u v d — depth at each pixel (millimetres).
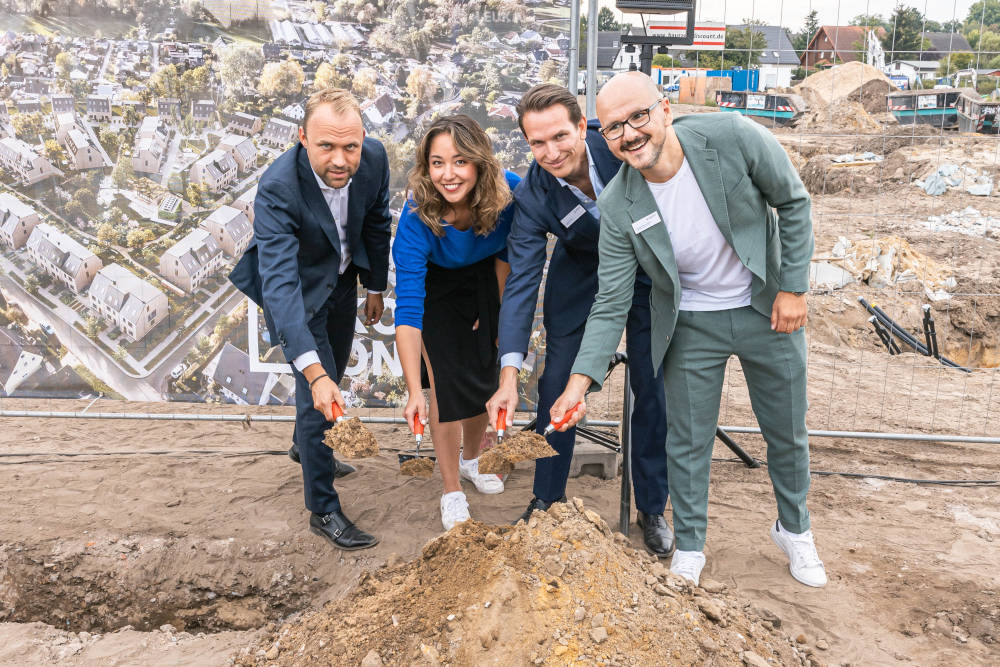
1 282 4250
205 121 4066
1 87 4023
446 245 3072
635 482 3318
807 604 2846
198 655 2611
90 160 4109
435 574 2459
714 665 2160
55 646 2691
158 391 4379
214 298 4281
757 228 2537
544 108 2637
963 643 2637
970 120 13898
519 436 2607
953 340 8680
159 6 3947
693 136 2465
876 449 4539
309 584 3199
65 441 4359
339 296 3320
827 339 8125
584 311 3053
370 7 3936
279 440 4441
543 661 2055
